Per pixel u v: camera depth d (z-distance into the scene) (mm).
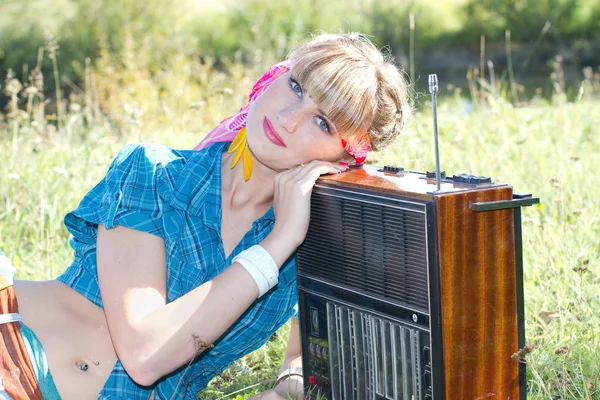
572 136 5973
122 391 2398
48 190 4738
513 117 6660
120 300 2324
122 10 16703
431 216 1992
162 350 2277
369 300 2225
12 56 16516
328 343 2408
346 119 2307
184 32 17375
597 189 4797
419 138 5543
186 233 2436
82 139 6473
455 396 2076
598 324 3061
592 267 3643
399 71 2500
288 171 2383
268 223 2490
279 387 2760
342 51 2320
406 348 2143
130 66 10305
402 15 20344
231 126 2523
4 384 2232
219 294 2299
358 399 2336
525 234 3938
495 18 20406
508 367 2156
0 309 2275
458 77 18016
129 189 2404
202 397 2959
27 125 6008
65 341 2398
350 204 2230
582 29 19703
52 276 3824
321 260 2377
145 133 6047
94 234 2529
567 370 2830
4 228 4523
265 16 19469
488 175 4980
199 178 2459
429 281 2023
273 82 2389
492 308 2098
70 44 16438
